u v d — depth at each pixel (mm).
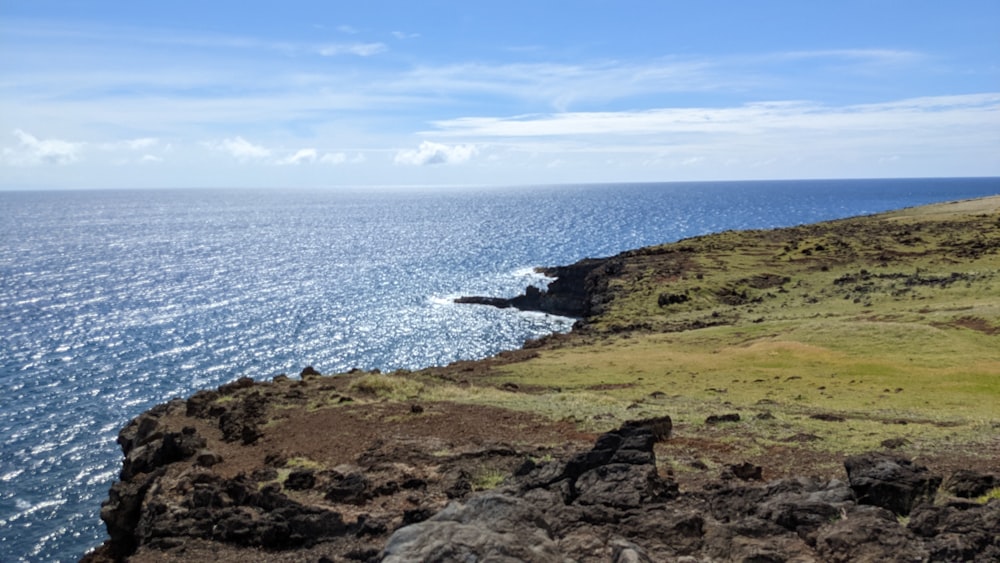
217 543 20109
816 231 146500
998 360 48812
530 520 12305
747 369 53094
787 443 26422
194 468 26797
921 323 61969
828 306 82000
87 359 87812
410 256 199625
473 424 31891
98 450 60906
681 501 17641
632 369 56781
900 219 158625
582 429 30266
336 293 137875
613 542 13055
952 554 12469
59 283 147625
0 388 76188
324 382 45656
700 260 120000
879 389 43688
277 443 30953
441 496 21469
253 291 140000
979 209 163250
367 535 18703
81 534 47469
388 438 29422
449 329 106812
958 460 22672
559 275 131625
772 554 13328
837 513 14945
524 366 61281
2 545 45812
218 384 78875
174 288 142875
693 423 30922
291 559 18156
